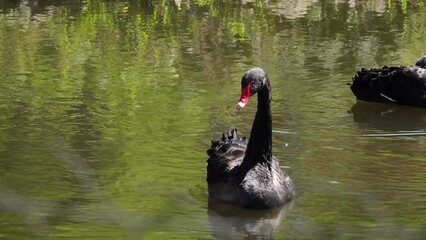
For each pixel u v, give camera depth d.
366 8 25.38
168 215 10.19
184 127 13.97
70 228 9.65
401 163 12.27
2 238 9.31
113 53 19.52
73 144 12.94
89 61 18.69
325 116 14.88
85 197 10.70
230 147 11.46
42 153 12.49
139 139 13.26
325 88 16.66
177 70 17.92
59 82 16.88
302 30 22.23
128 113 14.75
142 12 24.78
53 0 26.58
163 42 20.72
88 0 26.59
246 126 14.12
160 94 16.05
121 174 11.62
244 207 10.53
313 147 13.05
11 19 23.50
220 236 9.58
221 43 20.61
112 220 9.88
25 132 13.57
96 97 15.79
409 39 21.08
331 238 9.51
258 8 25.48
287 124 14.30
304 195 10.98
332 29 22.39
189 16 24.22
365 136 13.73
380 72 16.06
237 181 10.70
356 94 15.91
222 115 14.74
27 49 19.80
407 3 26.16
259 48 20.08
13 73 17.53
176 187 11.20
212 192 10.92
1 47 19.97
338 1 26.52
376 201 10.68
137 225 9.77
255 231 9.80
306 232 9.73
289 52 19.66
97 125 14.00
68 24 22.89
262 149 10.80
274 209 10.55
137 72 17.75
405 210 10.37
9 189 10.95
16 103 15.33
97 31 22.02
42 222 9.76
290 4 26.09
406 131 14.11
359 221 10.03
